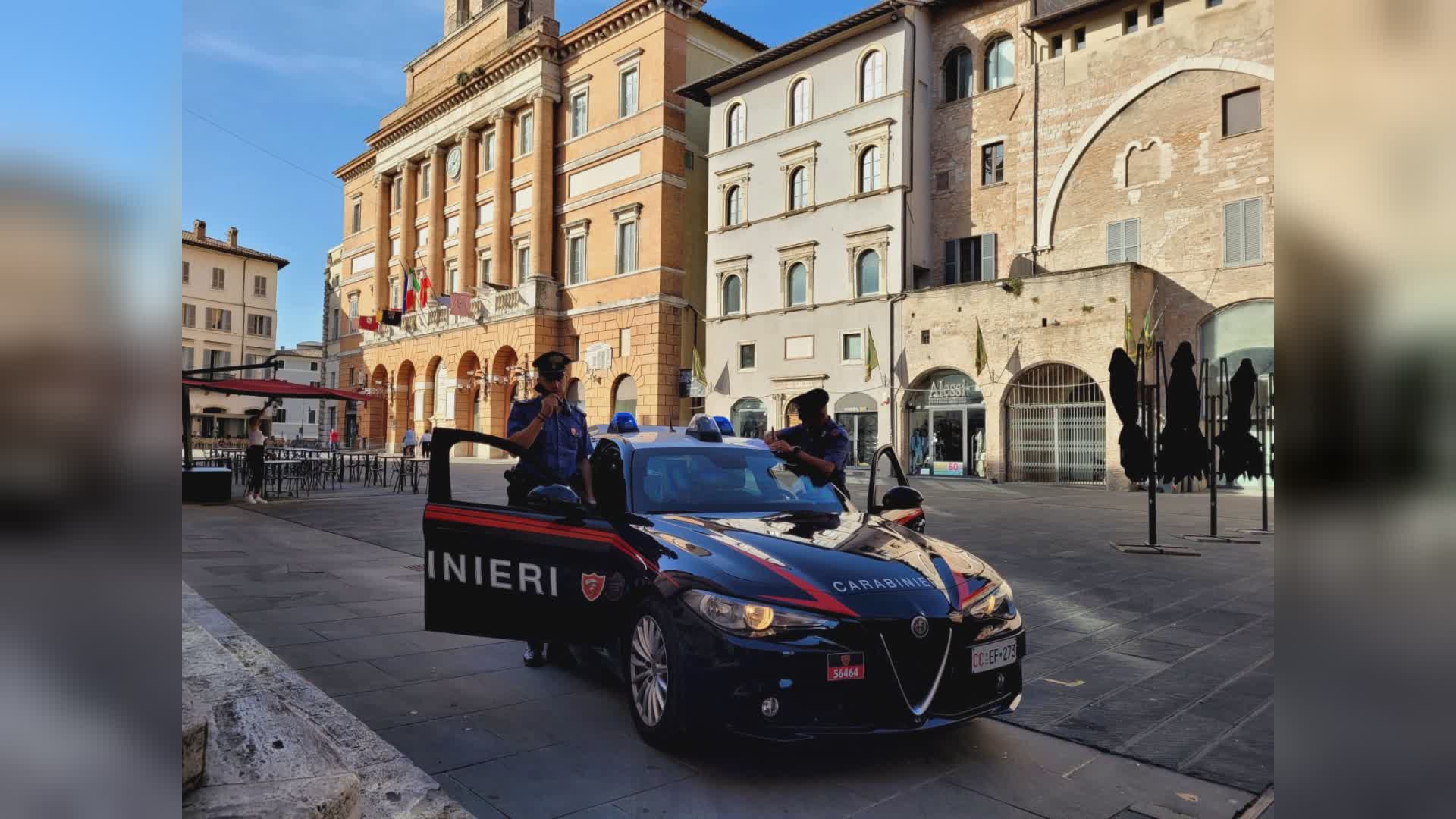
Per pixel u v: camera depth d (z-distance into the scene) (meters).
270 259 59.62
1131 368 10.15
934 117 26.70
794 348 28.02
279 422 67.44
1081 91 23.55
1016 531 11.86
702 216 34.47
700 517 4.44
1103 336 21.19
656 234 32.59
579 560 4.21
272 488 19.44
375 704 4.39
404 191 47.03
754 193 29.39
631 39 34.00
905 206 25.45
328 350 56.31
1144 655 5.39
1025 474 22.80
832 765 3.62
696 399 33.03
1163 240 21.91
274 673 4.53
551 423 5.57
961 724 4.11
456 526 4.41
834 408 26.92
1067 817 3.16
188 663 3.49
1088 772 3.58
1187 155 21.61
